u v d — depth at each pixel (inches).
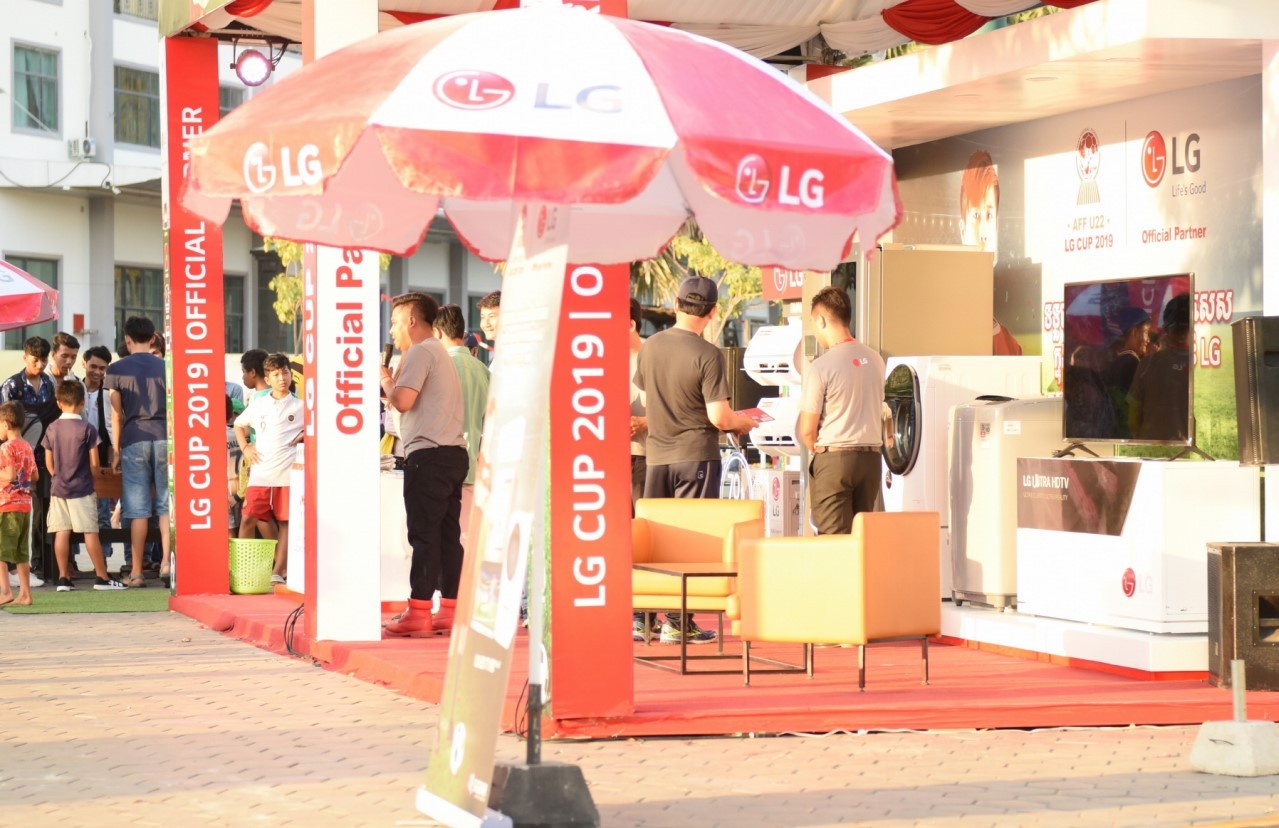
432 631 607.2
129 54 2139.5
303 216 377.4
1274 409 460.1
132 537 879.7
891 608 477.1
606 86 301.1
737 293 1471.5
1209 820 335.9
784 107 316.8
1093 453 584.7
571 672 419.5
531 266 317.7
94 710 478.0
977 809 345.7
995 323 678.5
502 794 321.7
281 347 2251.5
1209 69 545.0
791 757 402.9
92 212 2032.5
